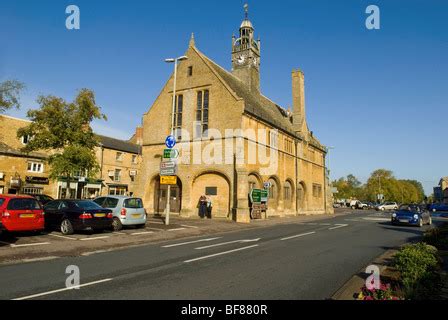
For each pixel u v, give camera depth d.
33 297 5.90
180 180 28.02
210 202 25.30
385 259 9.69
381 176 90.94
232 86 29.64
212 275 7.59
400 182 101.38
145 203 29.36
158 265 8.69
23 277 7.34
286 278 7.37
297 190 37.06
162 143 29.52
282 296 6.05
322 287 6.66
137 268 8.32
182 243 13.10
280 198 32.28
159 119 30.22
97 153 40.19
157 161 29.59
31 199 13.24
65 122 20.98
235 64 36.31
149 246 12.30
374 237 15.52
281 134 33.78
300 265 8.77
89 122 21.92
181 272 7.88
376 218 31.91
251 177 27.42
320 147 45.84
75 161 21.00
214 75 27.66
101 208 14.88
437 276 6.43
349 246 12.41
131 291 6.29
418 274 6.26
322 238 14.91
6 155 30.64
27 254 10.10
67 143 21.64
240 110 25.94
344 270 8.21
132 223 16.55
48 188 33.97
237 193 24.25
